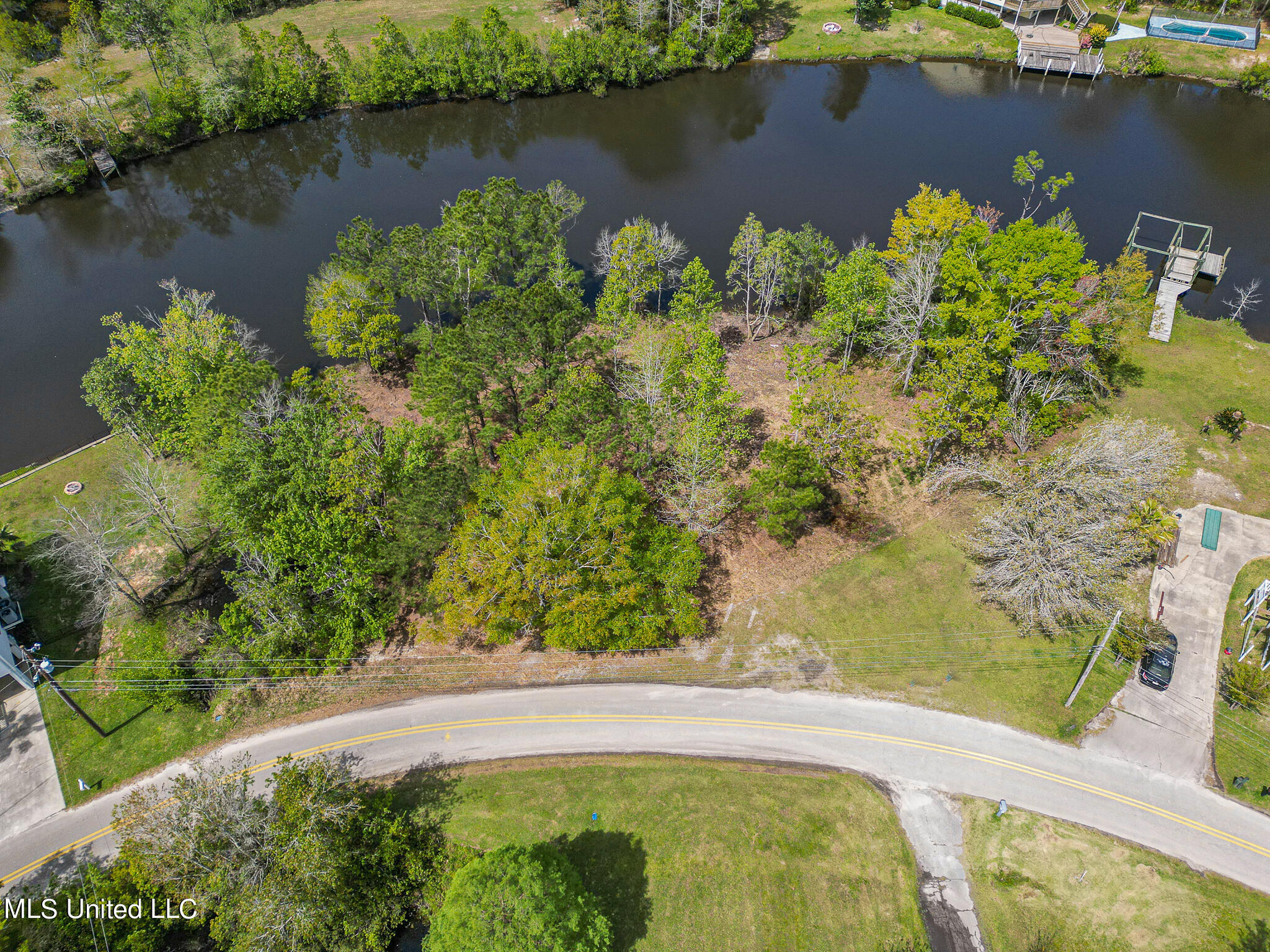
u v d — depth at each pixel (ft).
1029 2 481.46
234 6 546.67
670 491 232.53
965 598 221.25
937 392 243.81
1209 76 451.53
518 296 256.52
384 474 215.51
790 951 163.32
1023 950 162.30
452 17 539.29
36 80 457.68
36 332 340.80
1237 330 293.84
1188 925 162.40
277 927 152.46
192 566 244.01
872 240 354.95
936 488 242.99
